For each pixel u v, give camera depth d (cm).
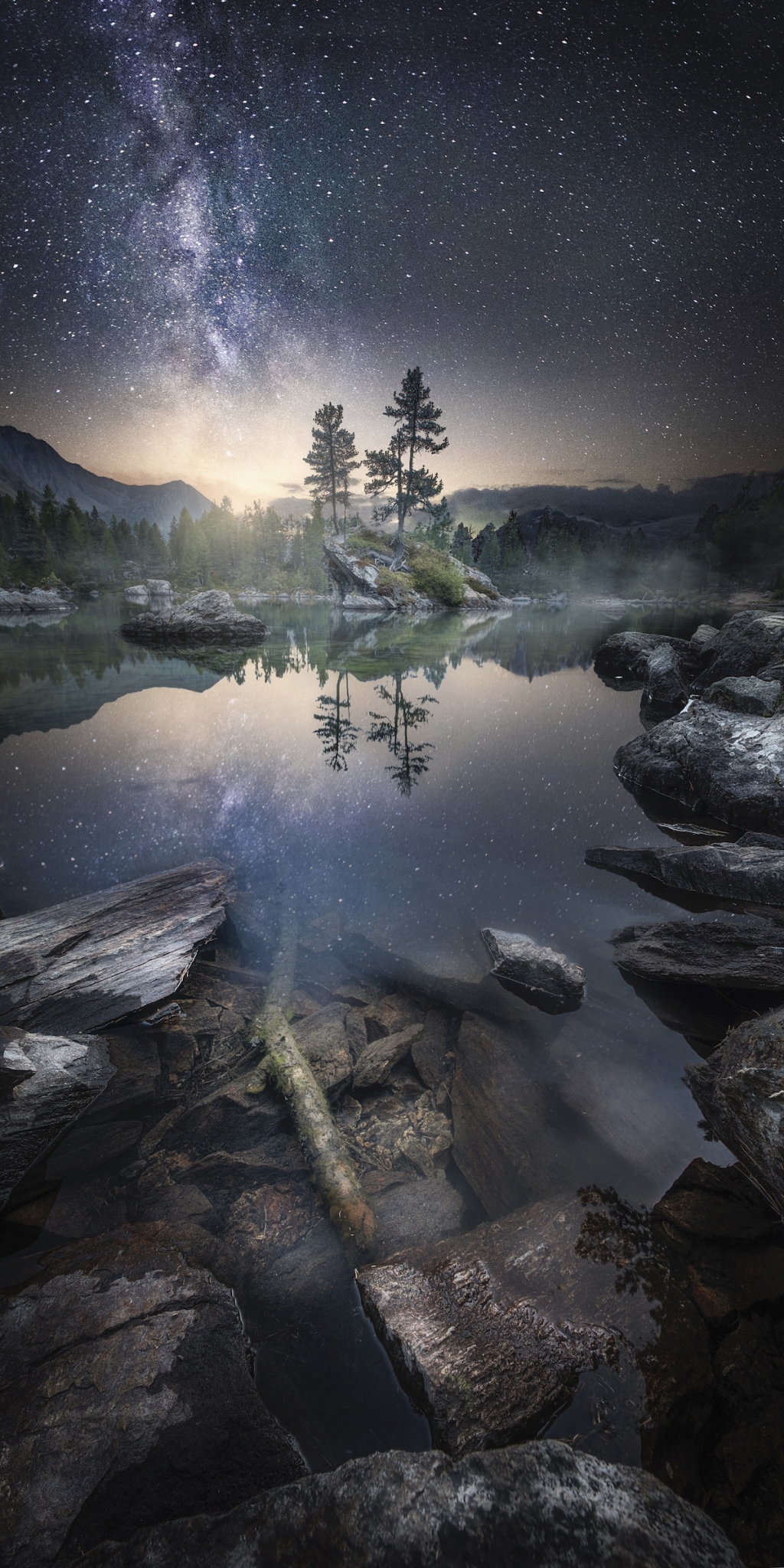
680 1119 312
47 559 9944
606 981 425
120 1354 204
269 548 11494
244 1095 332
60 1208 266
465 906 518
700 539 10925
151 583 9819
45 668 1717
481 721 1159
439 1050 369
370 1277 237
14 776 793
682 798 786
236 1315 221
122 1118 317
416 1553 134
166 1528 146
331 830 654
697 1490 168
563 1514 142
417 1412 197
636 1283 227
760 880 532
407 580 5441
